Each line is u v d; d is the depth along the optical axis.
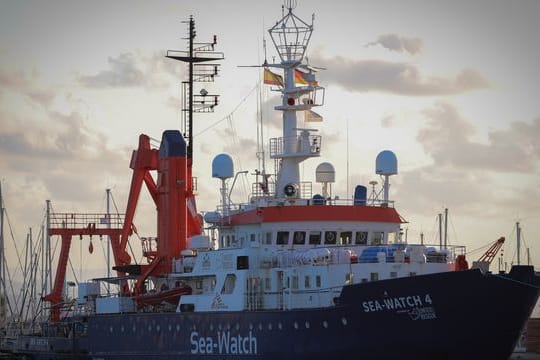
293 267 81.38
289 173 89.75
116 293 103.06
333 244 85.94
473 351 72.69
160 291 94.88
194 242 92.12
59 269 109.94
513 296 71.19
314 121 90.62
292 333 78.12
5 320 141.62
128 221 102.25
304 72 90.88
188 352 86.56
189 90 114.19
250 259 84.94
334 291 78.06
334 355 76.12
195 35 114.38
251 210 87.69
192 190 100.69
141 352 91.75
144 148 100.94
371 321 74.44
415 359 73.88
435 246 82.19
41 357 105.56
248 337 81.19
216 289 86.81
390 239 88.00
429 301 72.44
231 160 91.75
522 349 113.19
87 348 99.00
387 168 87.56
